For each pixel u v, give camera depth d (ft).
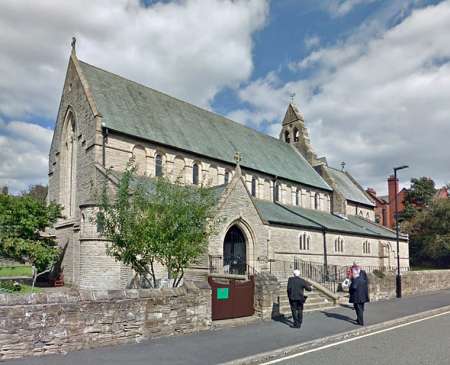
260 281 59.16
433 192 265.75
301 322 54.65
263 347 40.81
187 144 119.65
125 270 84.64
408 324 57.88
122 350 38.42
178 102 139.95
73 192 110.42
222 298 55.42
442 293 105.29
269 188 146.92
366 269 161.17
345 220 176.45
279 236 117.80
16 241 96.78
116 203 60.23
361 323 55.01
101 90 111.75
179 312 46.39
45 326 36.06
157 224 55.42
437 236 205.77
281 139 212.64
